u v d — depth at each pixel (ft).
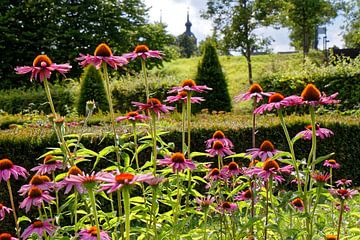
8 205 17.62
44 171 9.90
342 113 35.45
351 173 25.08
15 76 76.69
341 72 41.09
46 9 79.10
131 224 14.69
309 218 8.61
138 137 18.49
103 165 18.90
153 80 48.55
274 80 44.60
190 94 10.38
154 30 92.84
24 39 75.72
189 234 9.10
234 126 23.15
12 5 80.12
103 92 44.34
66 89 50.26
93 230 7.88
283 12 76.33
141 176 6.29
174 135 21.24
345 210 12.32
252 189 10.08
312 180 9.20
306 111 35.96
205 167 11.62
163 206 19.31
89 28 82.53
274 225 9.04
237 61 101.19
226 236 10.55
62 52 76.54
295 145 24.38
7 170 9.48
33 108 48.49
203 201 9.88
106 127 21.09
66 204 8.96
